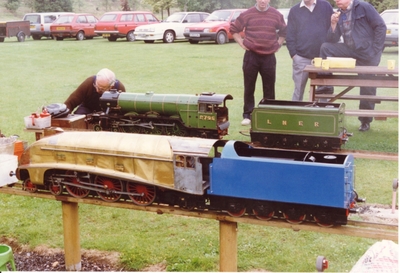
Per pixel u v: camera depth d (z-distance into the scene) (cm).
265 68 1055
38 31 3169
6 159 558
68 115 740
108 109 972
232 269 511
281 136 864
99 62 2069
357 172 832
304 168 451
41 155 555
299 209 470
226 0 3488
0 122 1173
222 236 506
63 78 1762
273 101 889
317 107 845
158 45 2623
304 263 586
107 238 661
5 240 671
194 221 706
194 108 935
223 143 507
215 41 2614
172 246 636
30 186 580
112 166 518
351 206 471
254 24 1036
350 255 602
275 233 663
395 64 948
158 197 523
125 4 4181
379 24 981
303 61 1049
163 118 958
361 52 994
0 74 1856
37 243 659
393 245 450
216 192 486
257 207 483
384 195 733
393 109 1229
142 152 502
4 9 4462
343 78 961
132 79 1686
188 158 482
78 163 534
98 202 543
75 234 582
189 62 1997
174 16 2878
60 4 4362
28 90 1565
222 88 1514
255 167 467
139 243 645
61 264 617
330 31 1007
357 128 1080
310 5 1023
